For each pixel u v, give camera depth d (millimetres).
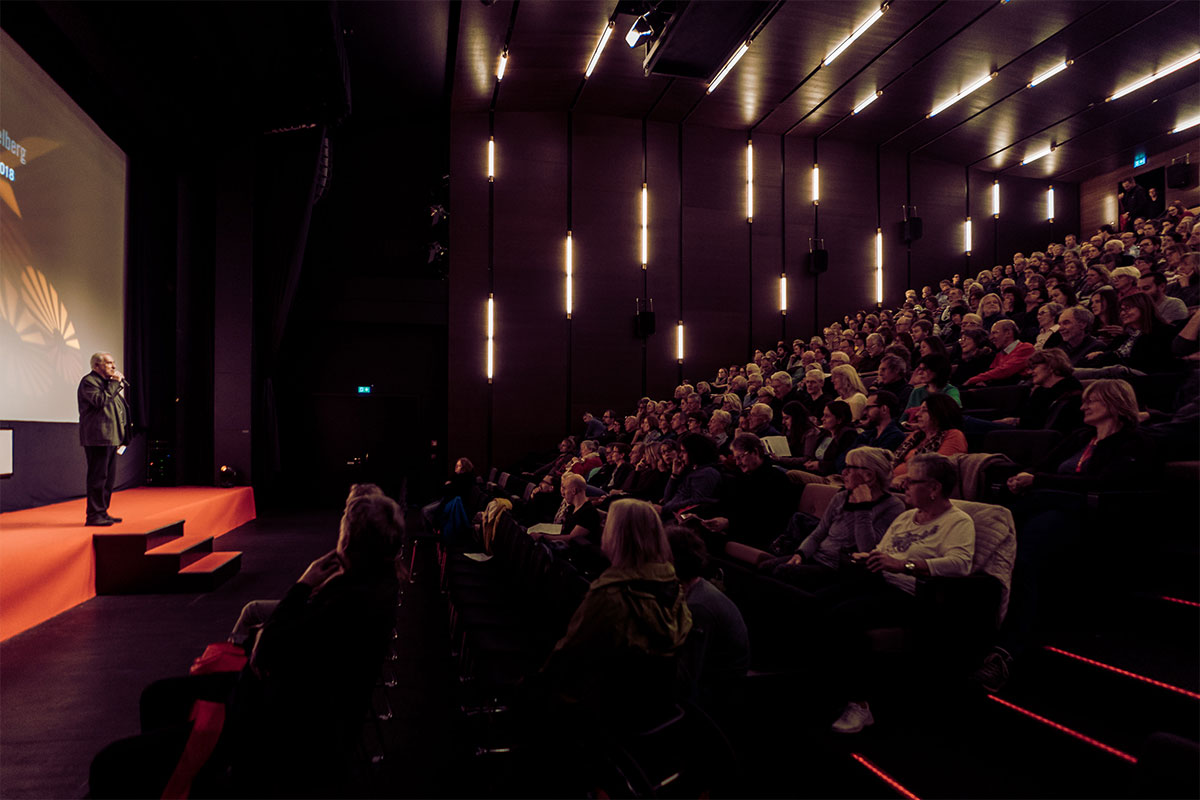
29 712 3240
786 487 4301
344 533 2365
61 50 6992
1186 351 4348
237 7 6594
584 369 12609
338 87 8258
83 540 5328
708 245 13211
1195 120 12336
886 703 2844
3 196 6113
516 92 11898
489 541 5352
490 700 3033
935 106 12211
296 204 10836
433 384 13070
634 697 2018
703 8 7895
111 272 8352
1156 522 3061
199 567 5805
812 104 12258
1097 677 2555
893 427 4363
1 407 6129
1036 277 8633
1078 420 3965
